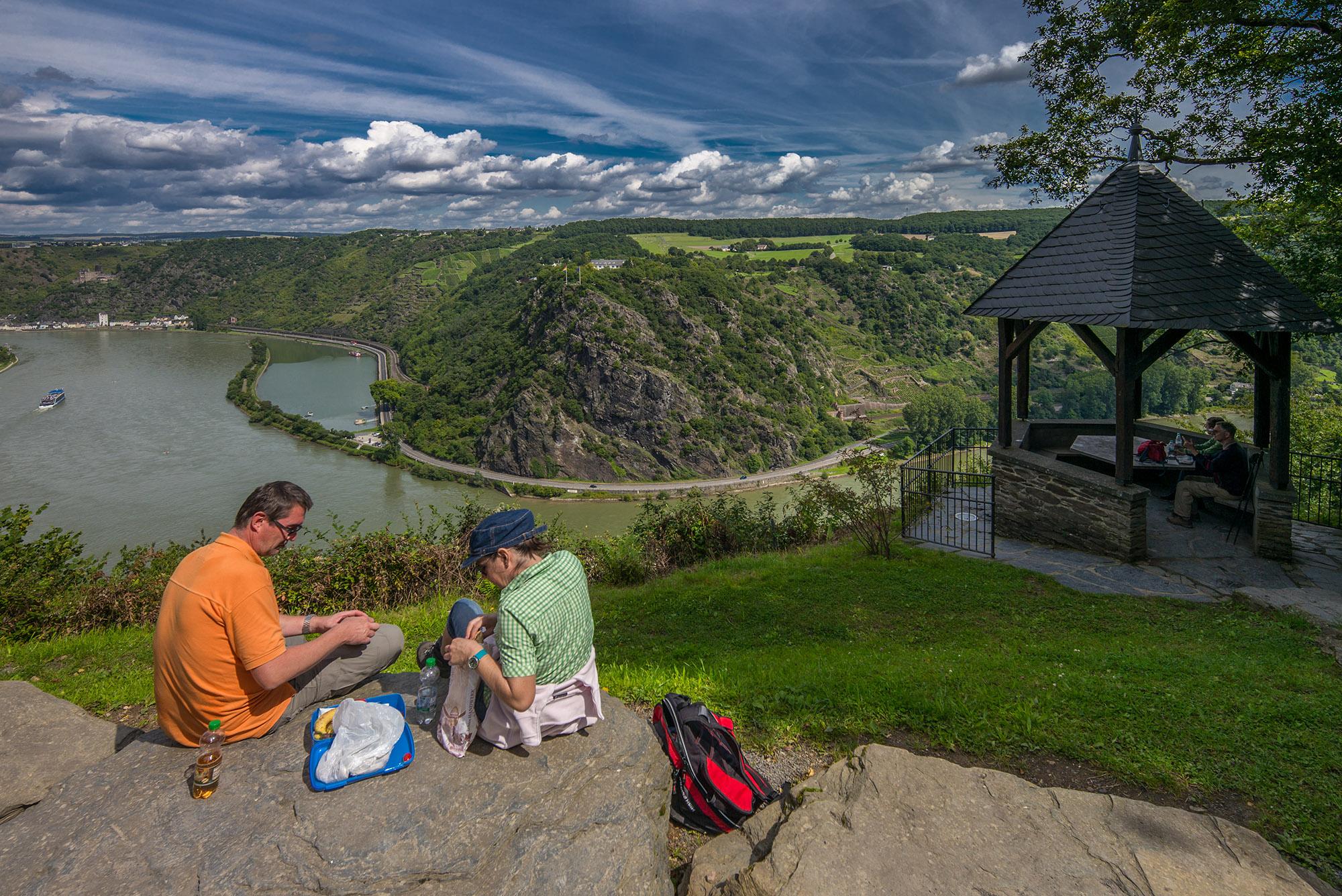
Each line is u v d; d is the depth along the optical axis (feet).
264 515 10.90
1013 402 39.29
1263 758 13.29
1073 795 11.31
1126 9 47.57
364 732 10.19
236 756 10.52
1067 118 52.85
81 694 20.80
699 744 12.53
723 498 46.19
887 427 506.07
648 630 27.20
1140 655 19.84
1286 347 30.22
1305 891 9.30
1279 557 30.48
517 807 9.59
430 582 36.29
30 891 8.26
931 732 14.84
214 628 10.34
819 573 33.35
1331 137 40.68
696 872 10.68
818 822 10.71
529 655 9.95
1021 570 31.14
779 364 522.88
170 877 8.45
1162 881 9.43
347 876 8.53
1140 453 36.37
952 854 10.00
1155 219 32.89
